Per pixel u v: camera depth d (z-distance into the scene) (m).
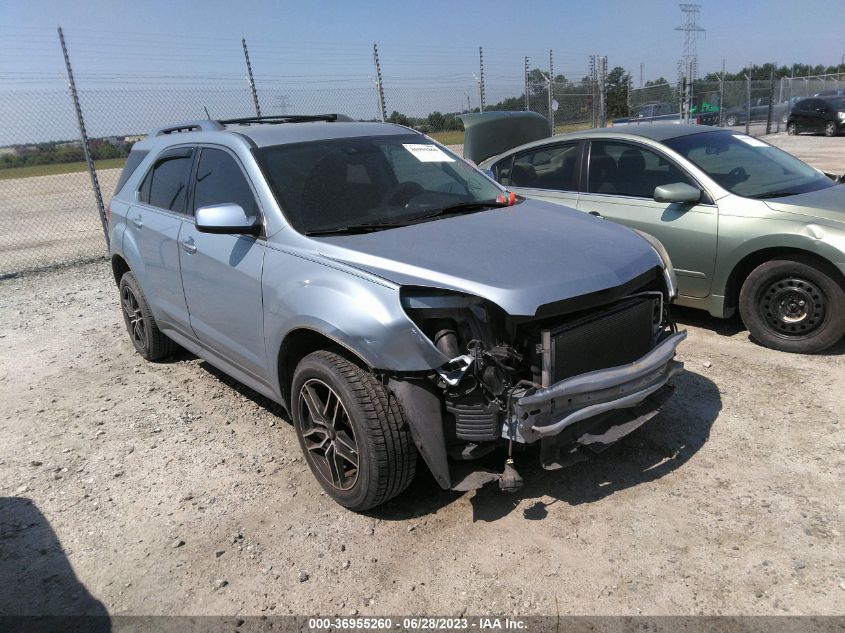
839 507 2.96
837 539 2.76
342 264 3.04
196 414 4.41
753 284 4.73
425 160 4.19
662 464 3.41
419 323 2.79
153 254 4.58
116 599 2.73
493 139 7.55
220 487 3.50
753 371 4.45
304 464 3.69
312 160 3.77
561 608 2.51
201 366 5.30
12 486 3.63
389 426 2.87
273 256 3.35
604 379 2.83
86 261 9.84
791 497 3.06
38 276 9.02
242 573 2.83
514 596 2.58
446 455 2.81
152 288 4.75
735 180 5.07
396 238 3.23
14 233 12.97
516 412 2.70
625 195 5.54
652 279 3.26
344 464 3.19
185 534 3.12
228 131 4.05
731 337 5.11
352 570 2.80
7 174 13.32
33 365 5.54
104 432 4.21
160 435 4.13
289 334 3.23
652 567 2.68
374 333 2.77
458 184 4.12
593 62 16.45
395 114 12.55
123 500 3.43
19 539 3.16
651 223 5.24
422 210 3.69
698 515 2.98
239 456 3.81
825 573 2.57
